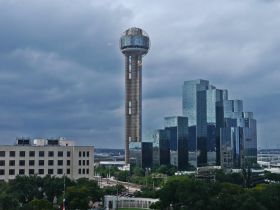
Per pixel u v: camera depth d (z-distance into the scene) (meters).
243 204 198.62
